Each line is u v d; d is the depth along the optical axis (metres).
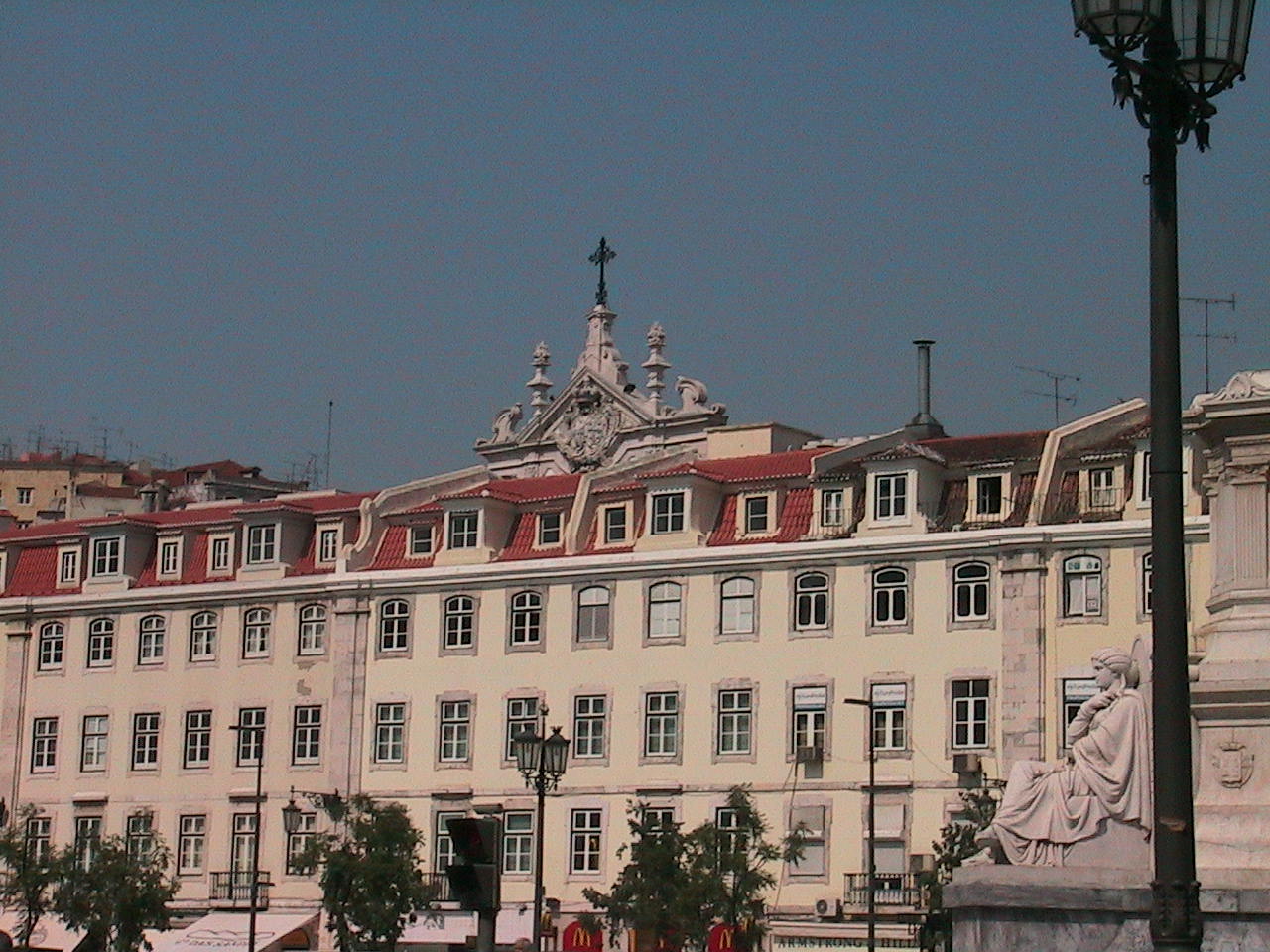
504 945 87.62
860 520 85.44
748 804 81.38
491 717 90.12
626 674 87.88
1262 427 34.09
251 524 97.50
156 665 97.94
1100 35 22.39
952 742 82.12
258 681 95.44
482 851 29.66
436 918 89.81
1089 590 80.50
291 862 87.56
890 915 81.44
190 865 95.81
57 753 99.56
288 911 92.75
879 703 83.44
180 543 99.62
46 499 171.00
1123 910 32.72
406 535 94.81
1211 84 23.02
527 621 90.19
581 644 88.94
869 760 81.31
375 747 92.31
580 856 87.88
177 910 95.25
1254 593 33.91
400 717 92.06
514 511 93.19
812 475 86.50
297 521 97.31
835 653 84.31
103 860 89.94
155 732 97.50
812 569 85.12
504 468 111.88
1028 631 81.06
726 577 86.62
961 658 82.25
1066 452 82.81
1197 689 33.22
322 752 93.44
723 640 86.38
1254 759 33.00
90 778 98.56
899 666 83.25
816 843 83.75
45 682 100.25
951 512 84.31
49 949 97.00
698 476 88.06
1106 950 32.75
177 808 96.31
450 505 93.00
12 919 97.31
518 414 112.50
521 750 50.03
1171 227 22.52
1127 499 80.94
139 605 98.62
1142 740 34.00
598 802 87.62
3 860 99.62
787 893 83.94
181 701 97.06
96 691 99.06
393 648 92.62
